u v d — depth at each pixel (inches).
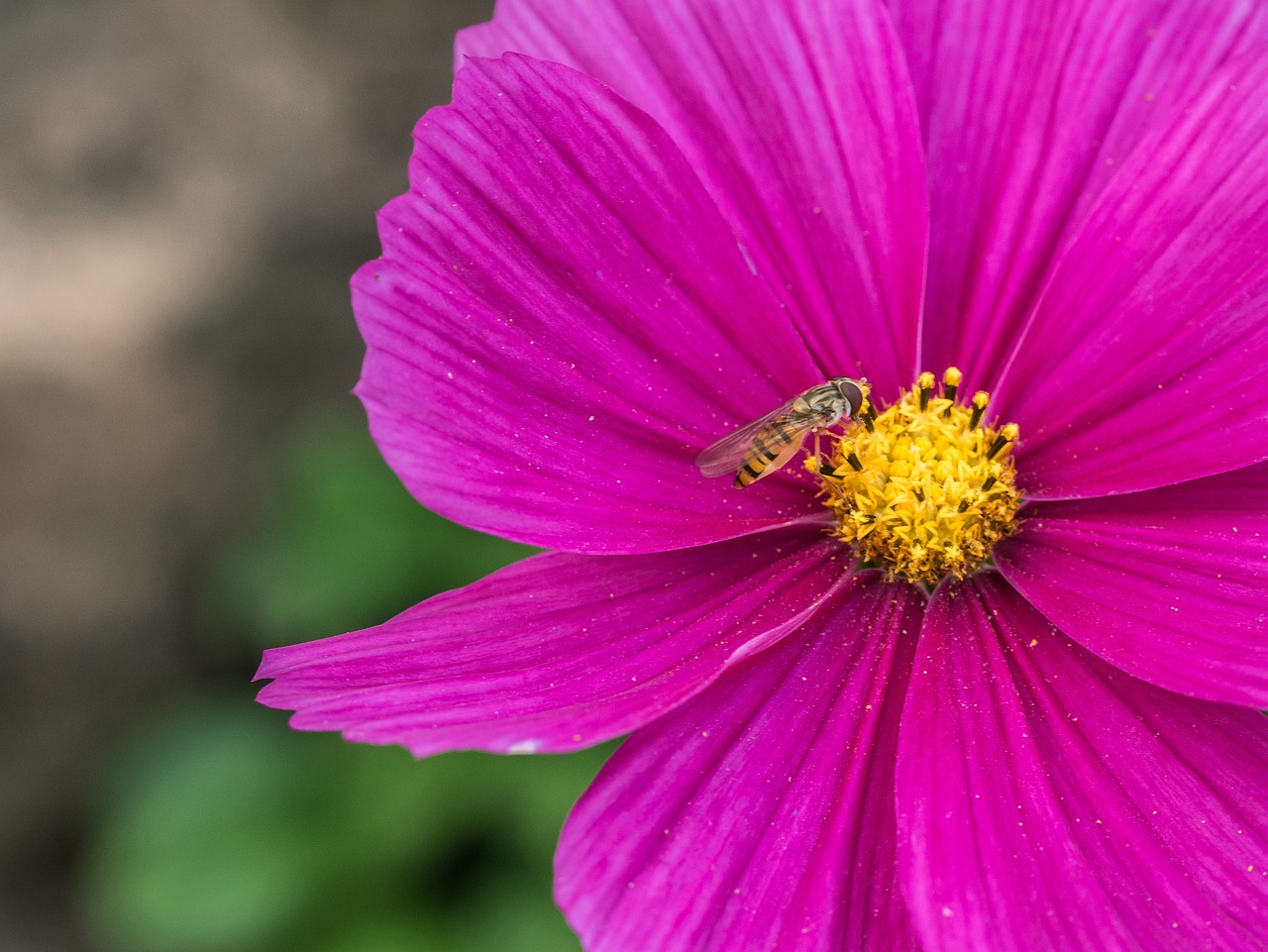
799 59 5.7
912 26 5.8
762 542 5.8
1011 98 5.8
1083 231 5.7
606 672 5.4
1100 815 5.1
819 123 5.7
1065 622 5.5
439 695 5.2
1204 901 5.0
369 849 8.4
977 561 5.8
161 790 8.7
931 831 5.1
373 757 8.5
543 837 8.0
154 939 8.6
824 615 5.6
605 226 5.6
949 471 5.7
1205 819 5.1
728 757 5.3
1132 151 5.7
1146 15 5.7
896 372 5.9
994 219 5.9
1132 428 5.7
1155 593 5.4
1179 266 5.6
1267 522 5.5
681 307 5.7
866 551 5.8
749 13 5.7
